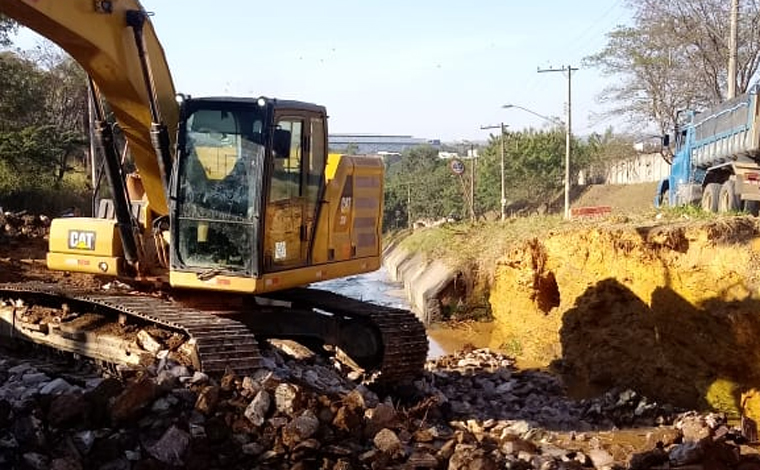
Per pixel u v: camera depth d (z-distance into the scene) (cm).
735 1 2698
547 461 960
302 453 813
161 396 850
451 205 6762
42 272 1622
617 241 1700
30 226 2212
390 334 1202
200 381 886
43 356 1138
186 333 980
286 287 1117
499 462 912
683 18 3812
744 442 1205
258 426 837
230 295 1175
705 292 1441
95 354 1043
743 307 1345
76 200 3662
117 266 1175
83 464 802
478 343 2319
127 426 826
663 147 2948
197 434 821
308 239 1159
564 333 1844
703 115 2367
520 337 2139
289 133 1100
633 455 1026
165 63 1173
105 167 1146
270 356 1148
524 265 2145
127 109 1133
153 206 1202
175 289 1138
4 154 3550
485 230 3381
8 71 3816
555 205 5941
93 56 1073
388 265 4978
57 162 3838
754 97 1897
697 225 1523
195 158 1077
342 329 1251
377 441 858
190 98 1073
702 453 1016
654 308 1558
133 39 1105
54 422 826
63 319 1113
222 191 1070
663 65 4022
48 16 992
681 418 1332
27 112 3978
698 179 2442
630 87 4169
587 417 1426
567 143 4066
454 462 839
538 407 1480
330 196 1195
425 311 2667
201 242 1082
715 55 3709
